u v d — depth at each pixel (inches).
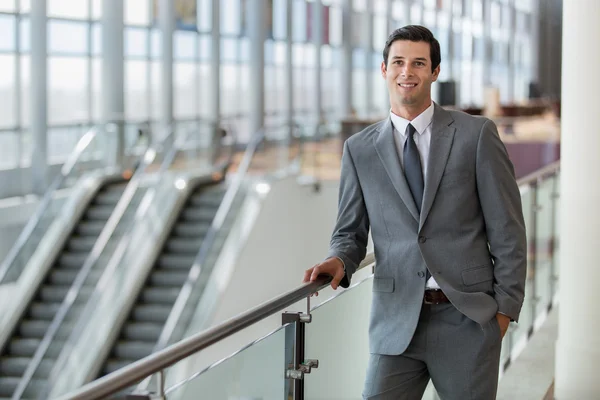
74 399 67.8
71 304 484.4
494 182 116.5
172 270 545.6
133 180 568.7
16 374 489.1
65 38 657.0
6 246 557.6
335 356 129.0
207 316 493.0
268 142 618.2
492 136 117.5
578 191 187.3
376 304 122.3
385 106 1183.6
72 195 558.3
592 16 181.8
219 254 530.6
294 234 600.1
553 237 290.2
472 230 118.0
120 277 510.3
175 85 781.9
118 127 606.5
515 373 216.7
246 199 568.4
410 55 117.0
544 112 1210.0
